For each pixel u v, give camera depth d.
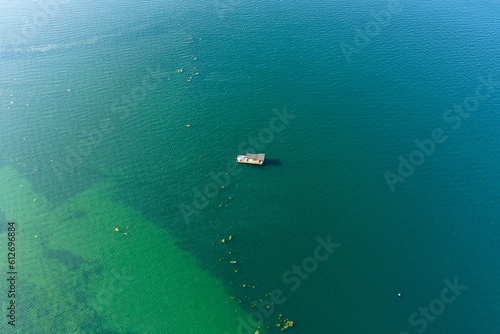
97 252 51.91
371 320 44.22
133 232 54.22
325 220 55.06
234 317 44.81
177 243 52.81
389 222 54.69
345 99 75.62
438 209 56.22
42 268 49.94
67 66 84.56
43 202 58.09
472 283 47.66
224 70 83.69
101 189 60.06
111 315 45.25
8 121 71.00
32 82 80.00
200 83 80.31
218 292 47.28
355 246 51.78
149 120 72.00
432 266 49.41
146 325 44.25
